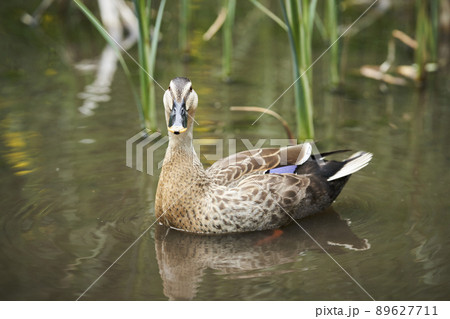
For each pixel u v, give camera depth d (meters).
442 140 11.68
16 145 11.26
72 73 15.04
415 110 13.20
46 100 13.38
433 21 15.24
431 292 7.29
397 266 7.89
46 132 11.85
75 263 7.93
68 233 8.67
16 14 18.72
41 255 8.08
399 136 11.96
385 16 18.58
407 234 8.71
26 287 7.36
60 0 18.81
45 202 9.45
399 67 15.22
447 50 16.62
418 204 9.55
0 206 9.23
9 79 14.47
